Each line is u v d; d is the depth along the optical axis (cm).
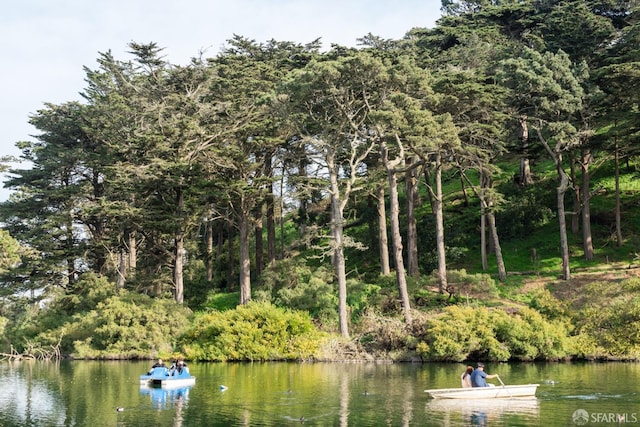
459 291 5303
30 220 6556
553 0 8619
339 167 5719
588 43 6366
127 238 6681
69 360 5162
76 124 6781
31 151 6844
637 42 5975
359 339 4616
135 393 2978
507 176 7288
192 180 5506
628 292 4312
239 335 4597
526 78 5222
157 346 4984
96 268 6712
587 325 4247
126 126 6259
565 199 6544
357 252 6900
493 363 4125
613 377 3253
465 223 6675
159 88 6306
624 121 5562
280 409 2447
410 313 4553
